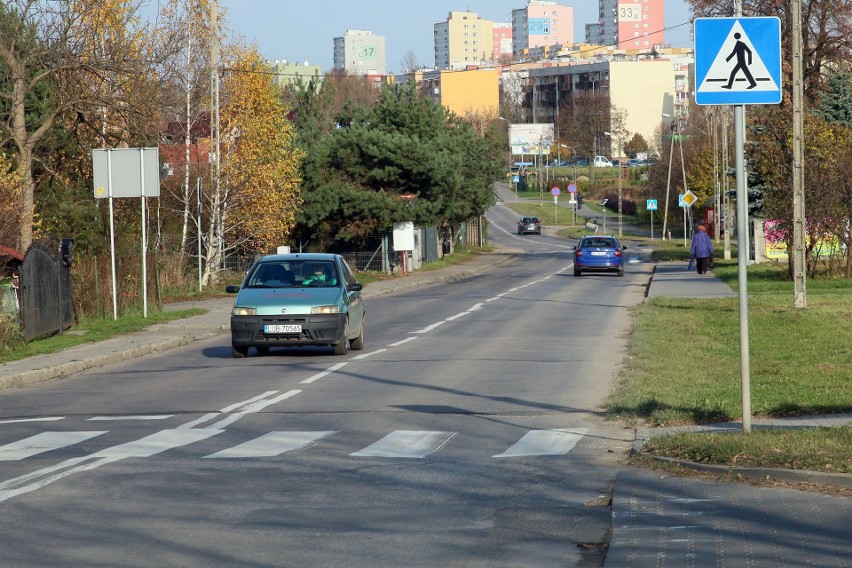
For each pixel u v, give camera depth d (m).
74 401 14.29
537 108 190.88
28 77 33.78
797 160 24.62
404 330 23.66
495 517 7.46
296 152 40.94
